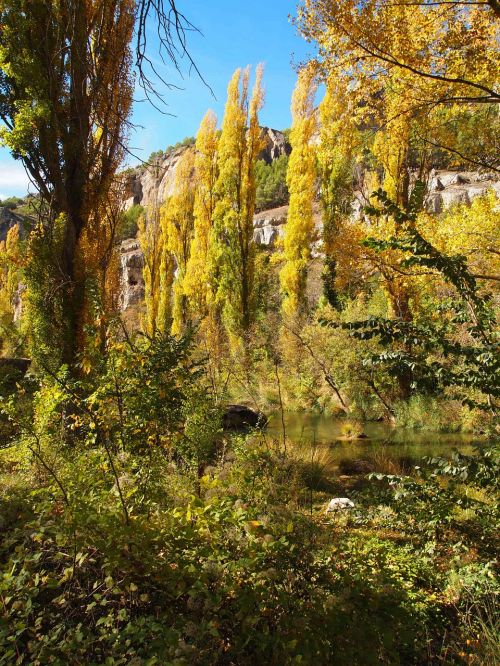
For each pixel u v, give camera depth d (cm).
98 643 199
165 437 340
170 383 345
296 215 2306
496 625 275
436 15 775
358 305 2058
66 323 1018
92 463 334
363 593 213
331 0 734
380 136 1442
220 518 235
